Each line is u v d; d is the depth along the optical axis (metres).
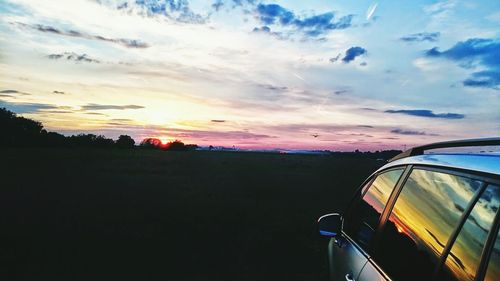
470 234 1.43
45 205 12.48
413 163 2.21
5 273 5.87
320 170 33.91
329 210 12.54
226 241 8.23
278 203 14.07
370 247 2.34
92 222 9.88
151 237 8.44
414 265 1.73
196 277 5.87
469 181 1.56
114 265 6.38
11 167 28.75
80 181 20.23
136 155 56.59
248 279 5.81
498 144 1.56
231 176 26.36
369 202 2.74
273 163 46.09
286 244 8.01
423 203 1.91
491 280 1.23
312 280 5.80
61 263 6.42
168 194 16.00
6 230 8.77
